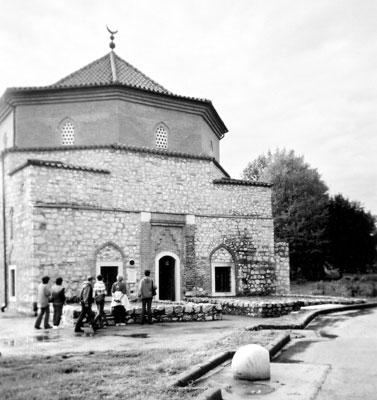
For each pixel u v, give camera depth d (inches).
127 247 935.7
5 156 960.9
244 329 536.4
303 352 422.9
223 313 850.1
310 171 2004.2
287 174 1972.2
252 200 1102.4
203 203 1042.1
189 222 1019.9
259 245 1096.2
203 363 345.4
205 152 1113.4
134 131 993.5
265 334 491.8
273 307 791.1
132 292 930.1
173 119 1050.7
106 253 911.7
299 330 564.1
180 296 997.8
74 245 872.3
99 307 609.6
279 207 1925.4
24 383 289.1
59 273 848.3
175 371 323.0
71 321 644.7
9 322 719.7
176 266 1003.3
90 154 950.4
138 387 279.9
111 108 978.7
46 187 857.5
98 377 305.3
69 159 959.6
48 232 846.5
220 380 316.2
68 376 308.5
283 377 324.8
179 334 553.9
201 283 1021.8
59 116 989.8
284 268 1149.7
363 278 1674.5
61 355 397.1
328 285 1519.4
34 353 415.2
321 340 491.8
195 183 1036.5
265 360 319.6
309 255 1879.9
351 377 324.5
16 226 896.3
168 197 997.8
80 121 983.0
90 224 895.7
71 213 875.4
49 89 962.7
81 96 980.6
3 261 942.4
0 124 1098.1
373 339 498.3
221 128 1243.8
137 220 954.1
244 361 316.8
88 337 530.6
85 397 257.8
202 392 268.1
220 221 1058.1
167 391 271.1
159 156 997.2
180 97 1035.3
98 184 917.8
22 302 856.3
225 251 1058.1
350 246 1983.3
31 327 645.3
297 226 1862.7
